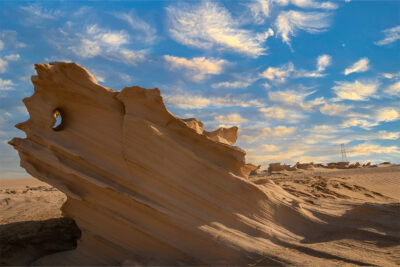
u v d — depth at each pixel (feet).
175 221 22.11
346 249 20.59
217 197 23.86
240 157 25.81
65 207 24.09
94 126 23.99
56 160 22.70
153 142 23.06
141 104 23.88
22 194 65.00
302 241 23.26
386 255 19.06
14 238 26.00
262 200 25.30
